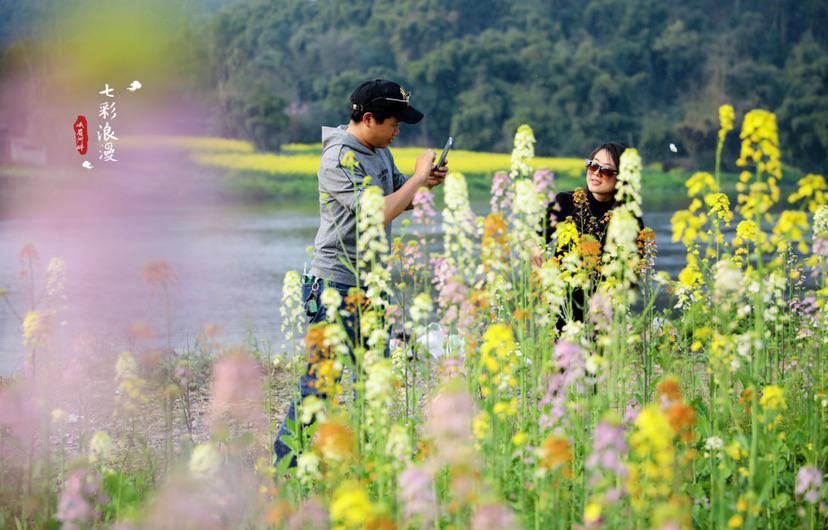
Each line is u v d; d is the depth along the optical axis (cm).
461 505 305
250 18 8694
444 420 309
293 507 341
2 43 5219
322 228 484
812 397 443
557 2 9644
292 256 2322
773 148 342
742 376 396
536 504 319
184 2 7100
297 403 445
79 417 520
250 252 2428
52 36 5216
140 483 419
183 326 1177
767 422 388
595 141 7688
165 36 6575
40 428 429
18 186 4825
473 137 7650
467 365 388
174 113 6669
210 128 6975
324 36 8919
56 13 5197
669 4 9681
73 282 1702
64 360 484
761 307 358
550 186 406
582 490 351
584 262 462
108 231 3189
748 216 358
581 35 9488
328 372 372
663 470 302
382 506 284
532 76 8244
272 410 608
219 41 7775
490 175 6047
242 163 6397
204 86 7212
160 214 4278
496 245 388
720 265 393
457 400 313
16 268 1988
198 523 327
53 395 435
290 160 6788
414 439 419
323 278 477
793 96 8281
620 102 8131
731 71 8450
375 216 392
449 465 353
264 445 486
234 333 1106
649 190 6406
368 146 495
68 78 5162
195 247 2567
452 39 8775
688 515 334
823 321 454
